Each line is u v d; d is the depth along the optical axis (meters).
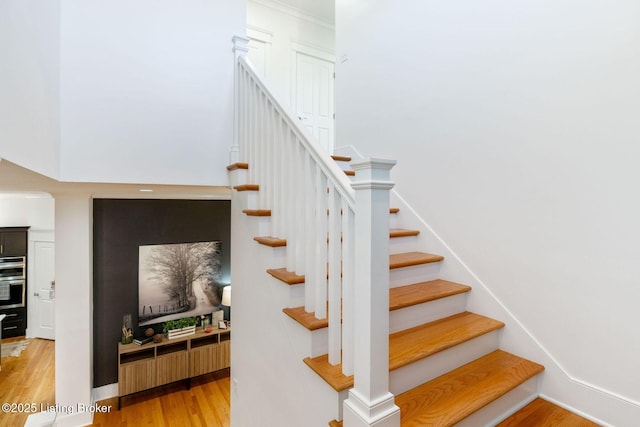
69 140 1.96
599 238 1.54
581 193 1.61
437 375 1.60
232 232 2.46
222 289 5.16
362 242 1.15
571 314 1.64
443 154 2.29
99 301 4.26
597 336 1.55
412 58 2.52
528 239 1.82
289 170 1.74
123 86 2.12
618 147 1.48
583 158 1.60
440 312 1.97
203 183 2.41
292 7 4.38
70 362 3.63
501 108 1.94
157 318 4.64
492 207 2.00
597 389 1.55
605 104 1.51
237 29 2.54
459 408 1.35
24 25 1.20
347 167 2.96
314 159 1.48
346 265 1.26
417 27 2.48
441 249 2.29
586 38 1.58
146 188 2.82
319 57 4.68
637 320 1.43
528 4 1.81
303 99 4.54
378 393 1.13
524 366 1.72
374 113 2.88
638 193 1.42
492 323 1.89
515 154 1.88
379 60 2.83
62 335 3.61
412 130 2.53
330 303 1.35
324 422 1.35
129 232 4.48
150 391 4.37
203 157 2.41
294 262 1.72
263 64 4.21
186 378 4.41
